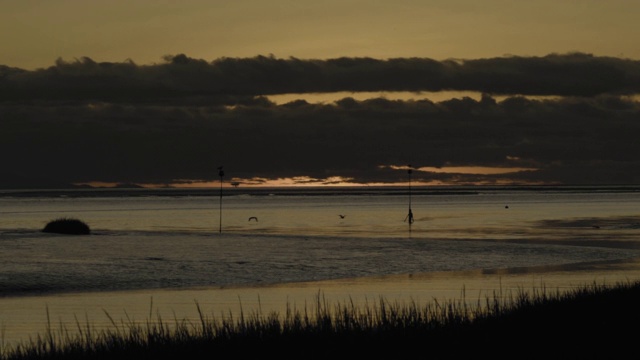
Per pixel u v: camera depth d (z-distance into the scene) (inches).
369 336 1638.8
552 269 3954.2
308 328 1700.3
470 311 2161.7
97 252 4857.3
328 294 2982.3
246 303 2736.2
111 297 2955.2
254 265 4128.9
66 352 1567.4
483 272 3833.7
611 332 1696.6
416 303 2613.2
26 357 1561.3
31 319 2407.7
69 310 2603.3
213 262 4269.2
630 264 4200.3
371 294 2962.6
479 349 1541.6
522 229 7726.4
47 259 4377.5
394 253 4859.7
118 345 1579.7
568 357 1466.5
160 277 3607.3
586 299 2153.1
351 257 4591.5
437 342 1603.1
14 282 3385.8
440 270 3944.4
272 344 1587.1
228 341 1605.6
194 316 2421.3
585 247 5295.3
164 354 1519.4
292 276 3676.2
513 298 2679.6
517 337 1652.3
